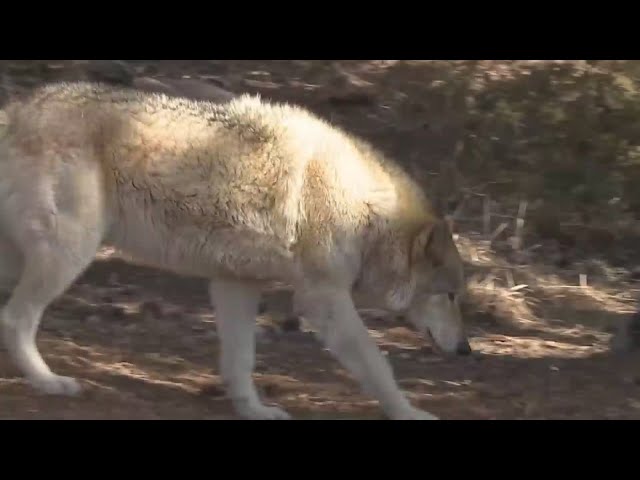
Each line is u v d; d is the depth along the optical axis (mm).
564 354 17156
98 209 12844
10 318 12984
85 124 12852
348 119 26172
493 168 24297
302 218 13125
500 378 15711
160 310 18391
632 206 23750
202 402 14039
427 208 14102
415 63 28578
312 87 27453
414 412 13070
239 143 13094
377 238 13547
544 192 23500
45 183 12703
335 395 14820
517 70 27797
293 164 13133
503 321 18938
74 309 18188
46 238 12750
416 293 13914
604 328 18938
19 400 13031
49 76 26547
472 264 21016
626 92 25141
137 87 23188
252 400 13602
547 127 24984
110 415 12883
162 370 15422
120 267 20156
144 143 12906
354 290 13945
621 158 24109
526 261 21672
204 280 20109
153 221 13094
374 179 13547
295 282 13320
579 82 25656
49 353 15414
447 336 14039
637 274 21672
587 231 22812
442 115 26188
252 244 13133
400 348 17250
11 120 12992
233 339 13680
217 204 13000
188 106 13266
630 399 14672
